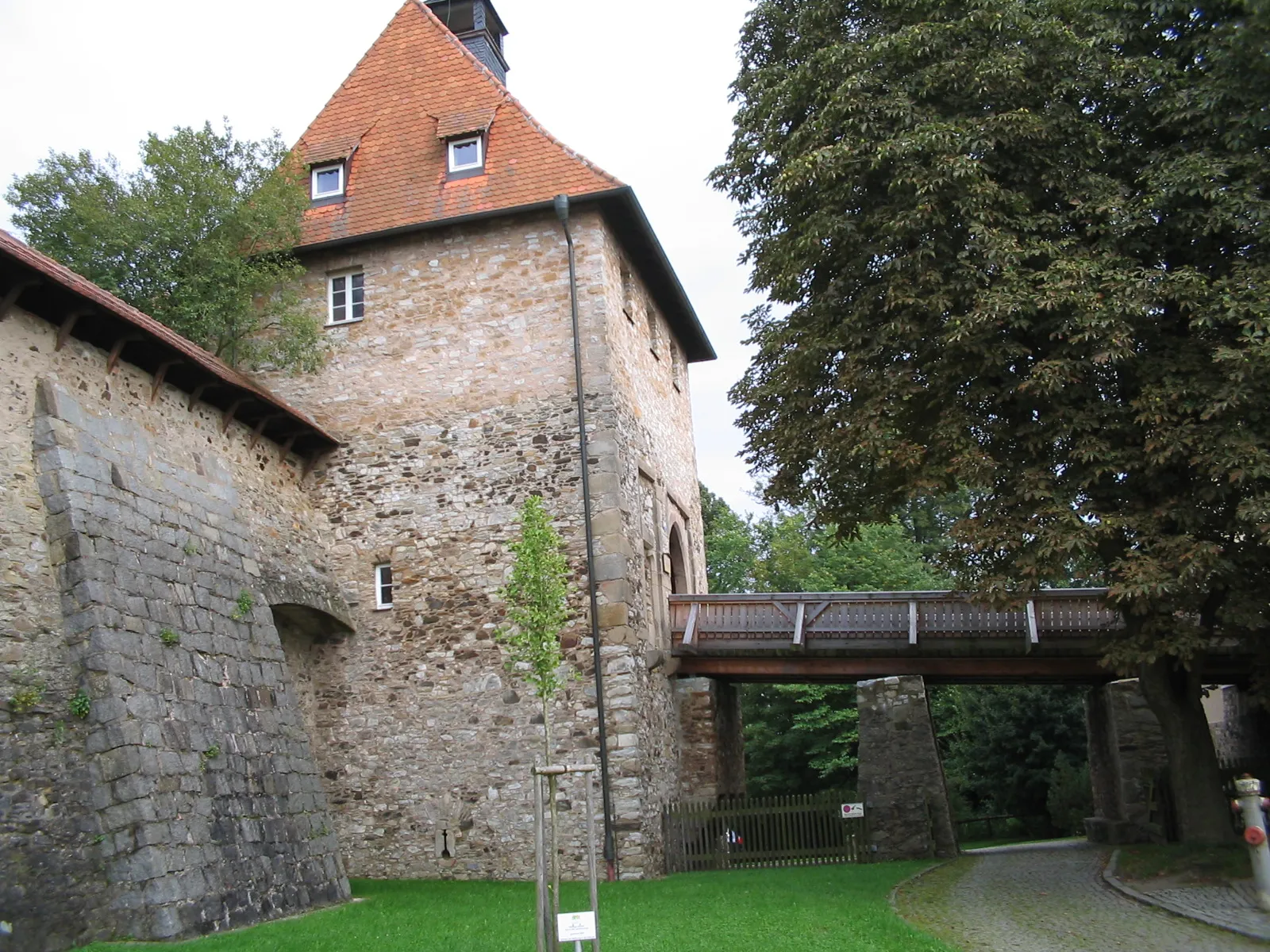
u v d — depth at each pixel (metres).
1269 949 9.10
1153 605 12.43
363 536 17.39
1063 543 11.95
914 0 14.19
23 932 9.34
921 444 13.83
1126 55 13.85
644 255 19.58
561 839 15.62
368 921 11.05
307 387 18.19
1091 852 16.16
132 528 12.01
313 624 16.77
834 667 18.41
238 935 10.26
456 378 17.66
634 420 18.41
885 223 13.48
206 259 16.94
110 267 16.81
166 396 13.72
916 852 16.94
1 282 11.06
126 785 10.39
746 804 17.30
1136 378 12.78
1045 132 13.14
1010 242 12.67
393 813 16.30
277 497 16.45
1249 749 20.73
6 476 10.80
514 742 16.09
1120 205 12.71
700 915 11.05
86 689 10.64
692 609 18.86
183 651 12.05
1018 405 13.46
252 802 12.23
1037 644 17.30
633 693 15.99
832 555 34.59
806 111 14.82
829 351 13.93
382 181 19.09
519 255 17.86
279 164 18.03
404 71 20.67
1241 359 11.62
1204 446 11.89
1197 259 13.10
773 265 14.98
